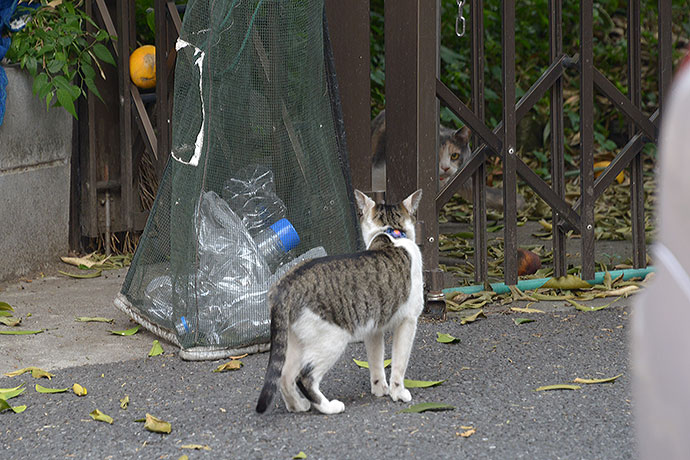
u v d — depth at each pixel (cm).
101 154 718
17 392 410
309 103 498
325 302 367
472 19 550
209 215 478
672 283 176
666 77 596
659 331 179
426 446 343
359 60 545
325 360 374
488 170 1042
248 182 492
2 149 623
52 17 660
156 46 652
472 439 350
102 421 377
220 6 455
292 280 364
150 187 738
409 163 532
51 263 687
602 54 1269
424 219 531
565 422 367
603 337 492
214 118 471
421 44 518
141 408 393
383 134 836
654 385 181
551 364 448
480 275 586
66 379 434
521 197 935
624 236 803
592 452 337
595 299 579
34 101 654
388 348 479
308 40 489
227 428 366
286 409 386
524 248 748
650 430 183
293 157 499
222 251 475
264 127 488
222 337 464
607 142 1168
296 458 333
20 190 646
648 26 1305
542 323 520
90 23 700
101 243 734
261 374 439
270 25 476
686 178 170
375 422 370
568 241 790
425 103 523
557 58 573
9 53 639
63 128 691
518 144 1162
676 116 173
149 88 714
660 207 179
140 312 517
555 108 584
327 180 511
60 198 694
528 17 1247
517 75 1206
